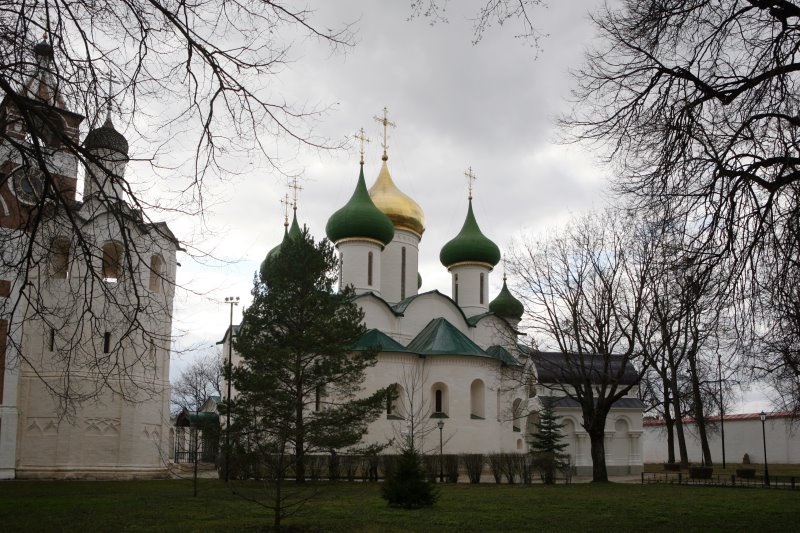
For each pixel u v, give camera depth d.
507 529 18.59
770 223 12.21
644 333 35.91
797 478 41.47
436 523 19.83
